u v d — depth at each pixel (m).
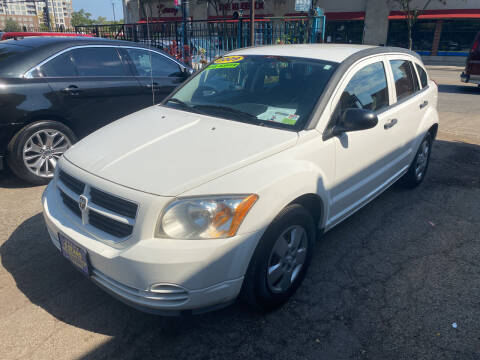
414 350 2.41
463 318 2.70
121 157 2.53
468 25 28.25
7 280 2.98
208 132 2.78
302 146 2.69
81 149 2.81
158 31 11.91
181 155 2.48
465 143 7.11
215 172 2.29
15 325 2.54
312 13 10.80
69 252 2.46
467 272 3.23
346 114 2.89
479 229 3.97
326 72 3.14
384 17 30.38
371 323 2.63
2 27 139.12
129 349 2.39
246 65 3.54
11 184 4.76
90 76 5.08
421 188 5.01
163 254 2.09
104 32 13.38
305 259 2.84
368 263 3.33
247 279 2.40
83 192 2.43
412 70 4.38
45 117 4.68
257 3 32.84
